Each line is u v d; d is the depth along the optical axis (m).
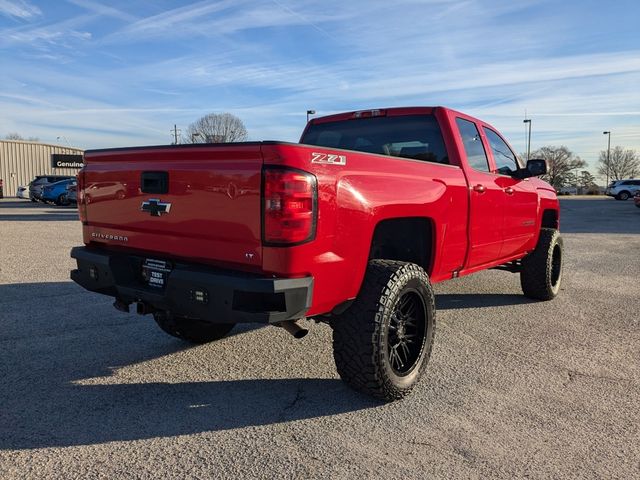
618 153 89.50
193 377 3.95
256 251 2.96
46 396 3.57
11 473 2.63
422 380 3.96
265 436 3.06
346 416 3.34
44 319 5.43
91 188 3.96
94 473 2.65
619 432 3.17
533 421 3.30
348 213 3.20
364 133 5.32
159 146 3.39
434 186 4.07
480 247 4.92
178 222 3.33
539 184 6.44
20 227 14.88
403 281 3.47
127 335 4.96
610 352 4.64
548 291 6.50
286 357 4.40
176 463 2.76
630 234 15.28
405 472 2.70
